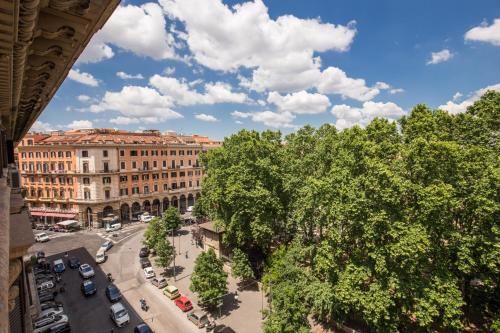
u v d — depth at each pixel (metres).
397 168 23.16
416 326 22.70
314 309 25.66
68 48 4.86
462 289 24.14
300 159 38.66
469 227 22.33
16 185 17.92
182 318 28.78
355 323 25.67
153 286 35.59
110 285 33.56
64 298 32.53
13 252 5.93
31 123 13.90
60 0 3.46
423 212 20.41
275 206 35.09
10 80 4.96
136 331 25.86
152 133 78.56
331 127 38.09
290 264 28.22
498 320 20.39
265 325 23.12
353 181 22.70
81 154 58.66
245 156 36.84
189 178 76.81
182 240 53.25
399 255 19.88
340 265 24.58
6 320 1.96
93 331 26.62
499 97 24.20
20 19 3.17
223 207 38.41
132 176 64.94
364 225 21.39
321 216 27.08
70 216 59.75
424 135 23.92
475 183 21.06
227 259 40.53
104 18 4.12
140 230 59.19
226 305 31.23
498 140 23.98
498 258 19.88
